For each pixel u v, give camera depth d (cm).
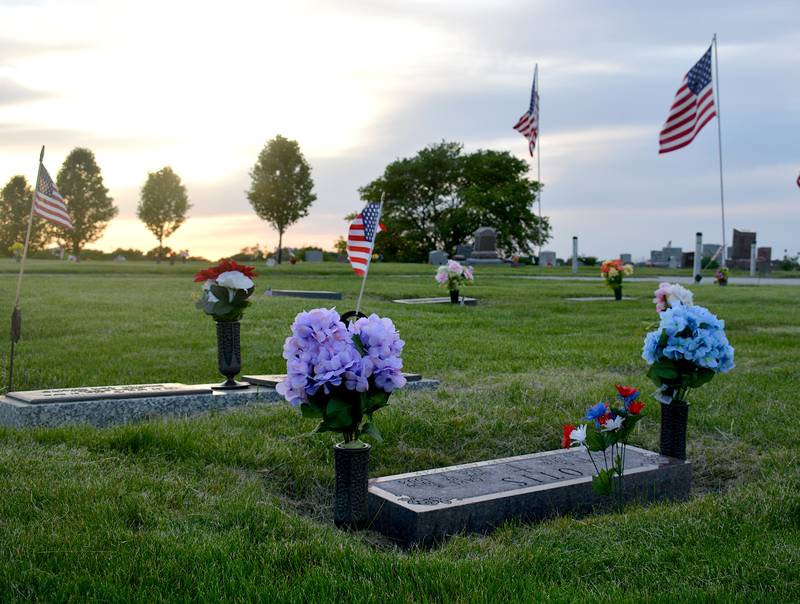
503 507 467
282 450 586
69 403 688
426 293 2470
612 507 510
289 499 529
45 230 10119
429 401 759
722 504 475
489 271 4819
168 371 949
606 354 1107
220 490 498
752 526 431
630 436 677
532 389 827
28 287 2461
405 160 7638
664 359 564
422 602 337
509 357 1085
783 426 704
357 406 436
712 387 857
